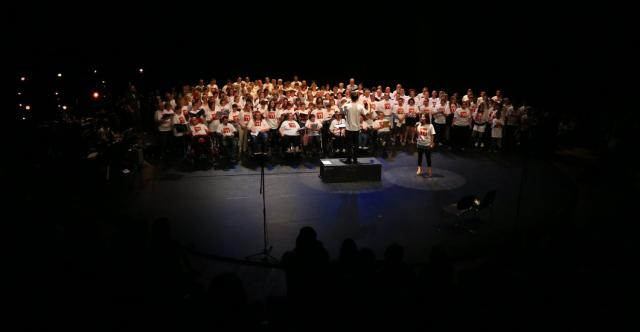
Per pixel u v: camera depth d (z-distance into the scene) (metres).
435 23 21.23
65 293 6.39
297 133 14.11
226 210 9.94
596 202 10.90
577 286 6.34
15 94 16.47
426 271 5.09
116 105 17.98
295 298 5.13
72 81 18.23
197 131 13.43
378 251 8.09
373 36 22.56
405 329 4.78
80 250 8.00
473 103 16.23
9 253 7.84
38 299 6.29
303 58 22.80
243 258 7.84
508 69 19.92
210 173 12.66
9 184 11.56
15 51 16.50
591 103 17.34
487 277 5.66
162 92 21.58
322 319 4.84
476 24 20.42
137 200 10.53
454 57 21.34
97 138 13.24
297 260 5.21
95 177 12.21
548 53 18.61
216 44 21.80
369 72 23.20
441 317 4.87
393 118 16.09
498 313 5.20
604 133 15.64
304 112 15.05
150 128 18.41
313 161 13.95
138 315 5.47
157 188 11.38
